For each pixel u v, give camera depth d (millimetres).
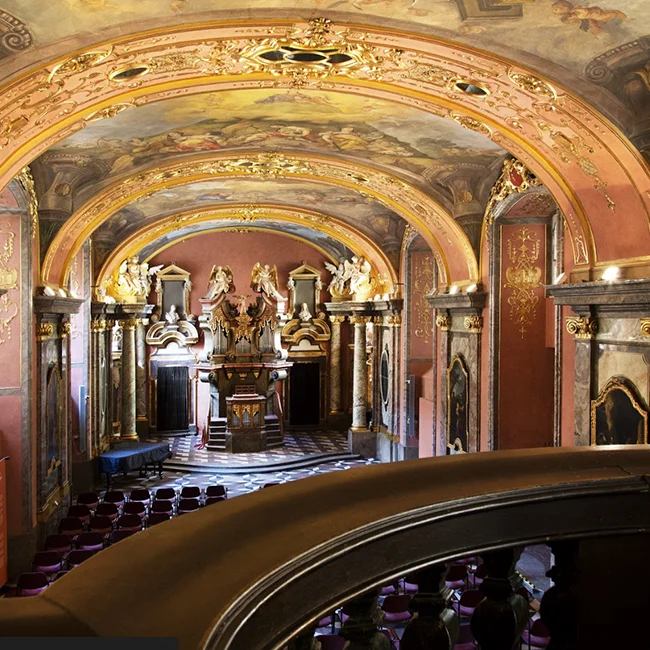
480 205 17203
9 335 15664
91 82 10289
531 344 16875
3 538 15273
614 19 8703
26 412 15789
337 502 2053
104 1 8383
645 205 10891
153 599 1464
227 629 1421
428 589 2244
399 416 26141
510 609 2326
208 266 33625
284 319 33188
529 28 9148
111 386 27297
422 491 2217
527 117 11414
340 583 1864
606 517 2439
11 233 15547
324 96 12742
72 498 22344
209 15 8992
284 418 34594
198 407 34188
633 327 11484
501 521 2279
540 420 16891
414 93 11812
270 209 24828
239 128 14891
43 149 12039
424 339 25250
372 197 19266
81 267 22984
